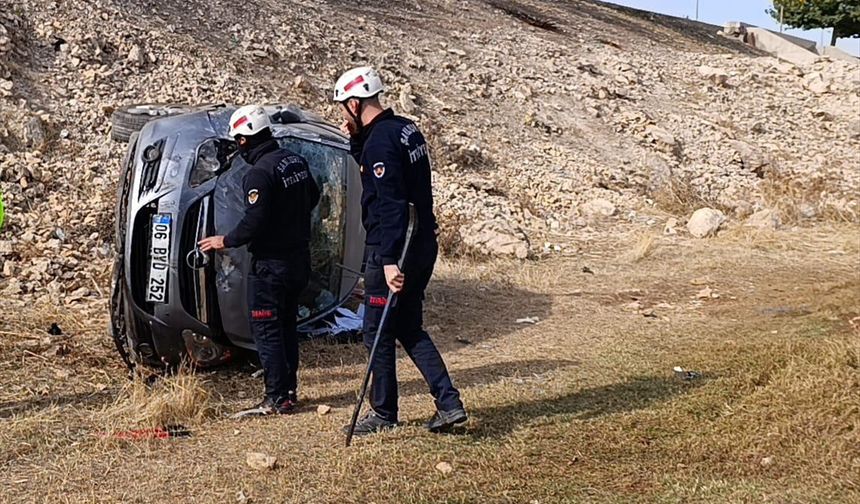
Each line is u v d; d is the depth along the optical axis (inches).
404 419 225.1
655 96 778.8
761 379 251.3
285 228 225.8
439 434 213.5
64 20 507.8
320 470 194.1
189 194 253.8
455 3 862.5
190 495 183.6
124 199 263.4
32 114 433.7
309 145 284.2
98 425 220.8
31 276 339.9
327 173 286.7
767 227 537.6
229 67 546.6
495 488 187.3
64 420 223.8
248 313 234.2
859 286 391.2
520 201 536.1
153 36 532.4
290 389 233.9
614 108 719.7
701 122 741.9
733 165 687.7
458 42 754.2
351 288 298.4
